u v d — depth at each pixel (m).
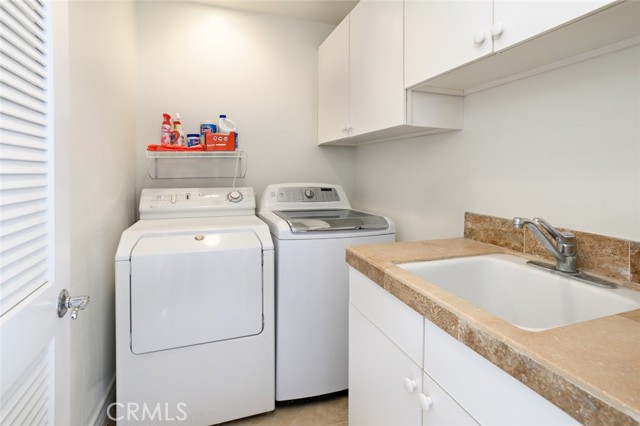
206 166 2.28
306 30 2.47
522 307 1.03
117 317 1.31
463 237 1.45
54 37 0.71
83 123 1.23
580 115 0.99
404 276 0.89
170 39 2.15
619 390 0.42
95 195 1.36
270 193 2.12
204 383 1.44
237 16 2.29
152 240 1.43
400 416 0.91
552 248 0.98
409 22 1.30
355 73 1.77
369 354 1.08
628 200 0.88
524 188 1.18
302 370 1.65
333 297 1.68
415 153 1.80
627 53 0.88
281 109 2.42
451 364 0.71
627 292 0.81
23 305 0.59
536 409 0.52
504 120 1.25
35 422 0.64
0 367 0.51
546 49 0.92
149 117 2.12
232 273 1.47
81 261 1.21
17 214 0.57
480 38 0.95
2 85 0.53
